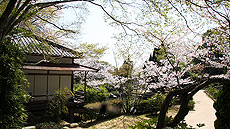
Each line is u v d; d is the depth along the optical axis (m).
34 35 6.09
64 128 7.46
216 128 4.60
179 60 9.35
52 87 10.54
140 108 11.95
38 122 7.70
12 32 4.88
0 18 3.69
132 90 13.02
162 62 11.31
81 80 16.95
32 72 9.76
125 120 10.00
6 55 4.20
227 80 3.38
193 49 9.04
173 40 8.76
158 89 15.28
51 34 6.83
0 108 3.97
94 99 13.08
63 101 8.35
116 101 11.80
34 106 8.84
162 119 3.70
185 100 3.82
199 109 12.95
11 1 3.70
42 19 6.30
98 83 14.54
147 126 4.27
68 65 10.99
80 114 10.95
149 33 5.02
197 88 3.65
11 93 4.14
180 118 3.90
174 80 11.23
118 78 13.16
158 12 4.16
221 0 3.21
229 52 7.49
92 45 7.52
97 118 10.16
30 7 4.43
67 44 7.15
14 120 4.21
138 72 12.74
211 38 7.58
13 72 4.29
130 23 5.02
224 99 4.37
